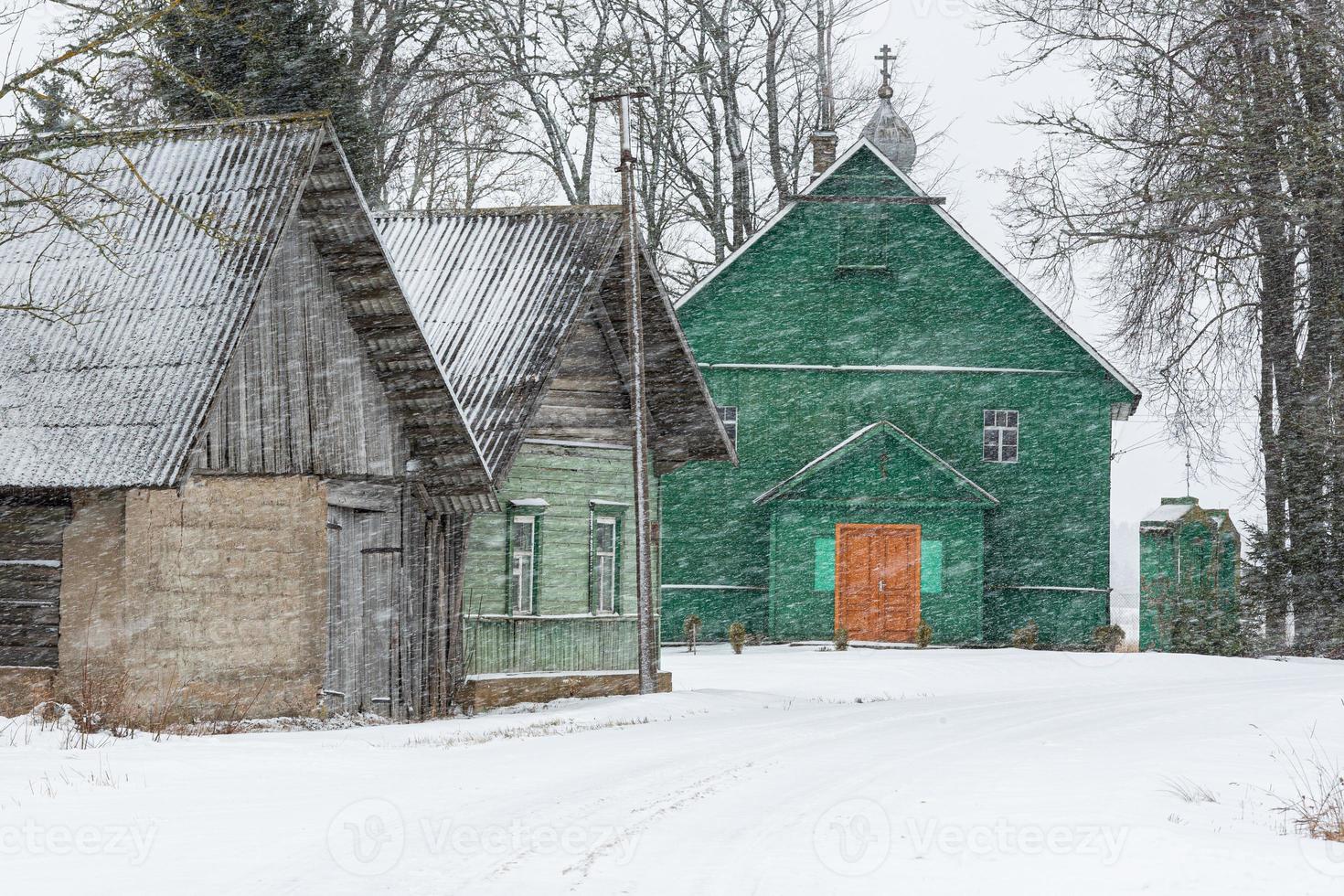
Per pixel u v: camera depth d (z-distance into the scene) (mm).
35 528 18750
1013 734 18969
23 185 21172
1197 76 34688
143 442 18203
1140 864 9438
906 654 36281
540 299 24875
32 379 19219
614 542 27500
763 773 14484
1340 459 36625
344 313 21469
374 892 8609
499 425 23406
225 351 18734
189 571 19031
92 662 18344
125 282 19781
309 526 20516
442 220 26734
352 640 22359
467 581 24812
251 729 18844
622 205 26047
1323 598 37188
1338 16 32750
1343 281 36250
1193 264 35531
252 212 19797
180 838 10102
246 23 24109
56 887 8555
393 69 38656
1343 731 19562
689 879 9156
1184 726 20266
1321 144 32312
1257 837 10680
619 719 21516
